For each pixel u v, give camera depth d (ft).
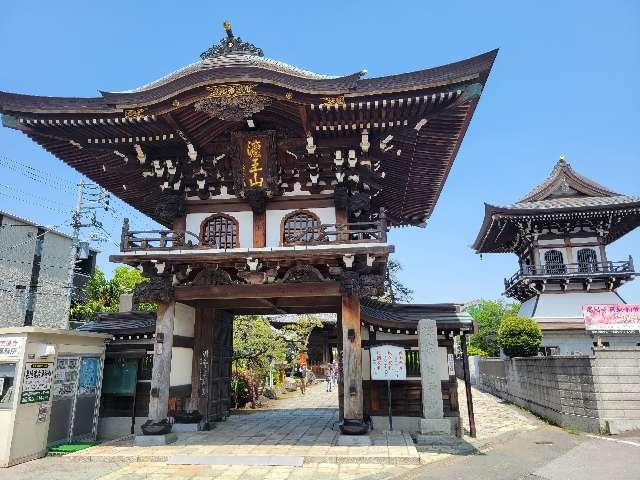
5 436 37.60
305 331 108.37
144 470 35.29
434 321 49.16
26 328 39.52
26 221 116.57
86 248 111.45
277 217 48.80
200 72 41.55
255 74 41.42
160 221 67.31
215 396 56.90
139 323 56.18
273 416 64.64
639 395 56.70
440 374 53.26
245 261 44.55
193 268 47.14
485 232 139.03
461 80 39.24
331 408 77.97
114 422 52.85
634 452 44.09
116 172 53.78
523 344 98.73
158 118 43.91
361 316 51.57
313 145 45.70
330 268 44.52
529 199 133.80
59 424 44.57
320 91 40.70
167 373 45.50
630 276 122.72
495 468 37.65
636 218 123.03
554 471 36.78
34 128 45.50
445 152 50.08
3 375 39.37
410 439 43.93
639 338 114.52
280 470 34.91
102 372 52.13
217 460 37.27
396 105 41.45
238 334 82.64
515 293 147.13
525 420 72.02
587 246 127.44
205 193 50.24
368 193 49.80
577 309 126.11
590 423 58.44
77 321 123.34
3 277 110.42
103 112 43.39
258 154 46.47
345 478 32.63
